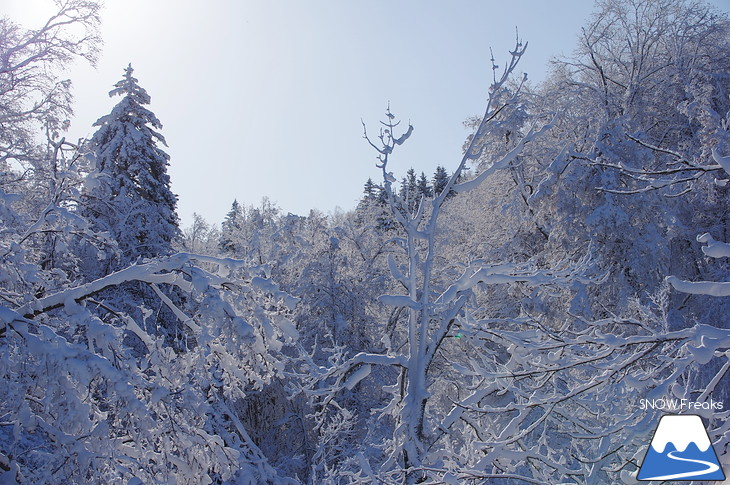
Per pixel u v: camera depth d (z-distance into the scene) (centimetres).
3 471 486
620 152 1786
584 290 1609
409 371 770
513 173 2212
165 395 532
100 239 655
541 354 665
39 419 491
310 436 1816
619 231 1717
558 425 743
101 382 502
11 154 1339
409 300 762
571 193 1786
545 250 1981
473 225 2580
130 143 1906
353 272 2019
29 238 663
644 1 2161
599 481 715
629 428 511
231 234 2462
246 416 1873
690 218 1877
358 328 1944
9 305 582
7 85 1449
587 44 2180
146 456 557
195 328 565
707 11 2158
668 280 409
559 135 2225
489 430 794
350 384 773
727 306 1534
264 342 544
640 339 460
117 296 1557
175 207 2077
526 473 833
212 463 581
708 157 811
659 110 2194
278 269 2142
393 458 740
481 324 758
